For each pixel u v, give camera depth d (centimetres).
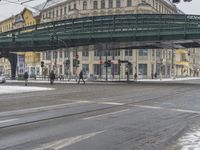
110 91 3475
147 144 959
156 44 6378
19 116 1539
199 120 1439
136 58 10112
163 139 1030
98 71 10569
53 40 6081
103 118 1475
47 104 2102
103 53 10506
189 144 961
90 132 1136
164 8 11488
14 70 8469
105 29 5788
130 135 1090
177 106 1992
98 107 1922
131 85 5091
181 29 5219
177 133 1132
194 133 1132
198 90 3691
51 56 11862
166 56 11356
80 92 3303
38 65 12412
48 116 1537
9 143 960
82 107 1923
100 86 4725
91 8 10756
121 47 7075
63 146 926
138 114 1619
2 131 1154
